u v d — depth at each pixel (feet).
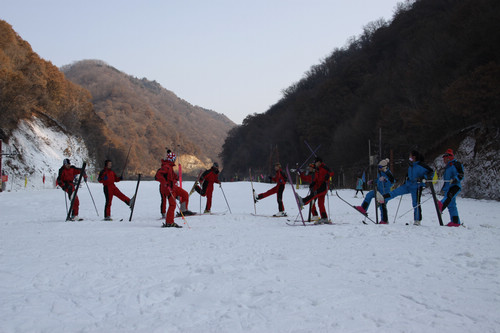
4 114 122.72
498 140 85.30
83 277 15.26
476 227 29.09
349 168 171.12
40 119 153.79
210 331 10.32
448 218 39.42
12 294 13.12
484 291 13.35
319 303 12.25
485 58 101.96
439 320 10.86
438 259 18.13
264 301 12.53
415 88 133.90
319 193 32.14
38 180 121.49
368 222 34.35
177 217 38.75
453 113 98.22
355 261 17.85
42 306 12.05
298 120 246.27
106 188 36.88
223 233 27.09
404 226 28.78
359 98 200.95
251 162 324.60
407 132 124.16
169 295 13.41
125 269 16.53
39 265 16.99
